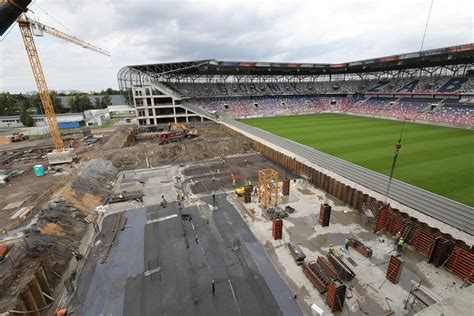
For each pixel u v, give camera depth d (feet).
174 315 54.65
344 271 62.34
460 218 81.35
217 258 71.31
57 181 127.24
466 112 225.56
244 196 103.91
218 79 364.79
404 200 93.40
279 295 58.75
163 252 74.54
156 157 160.04
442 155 138.82
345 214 92.53
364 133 204.33
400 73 340.59
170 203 103.14
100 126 323.78
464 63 258.98
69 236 80.23
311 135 203.92
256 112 333.01
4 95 436.76
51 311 56.85
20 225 79.82
